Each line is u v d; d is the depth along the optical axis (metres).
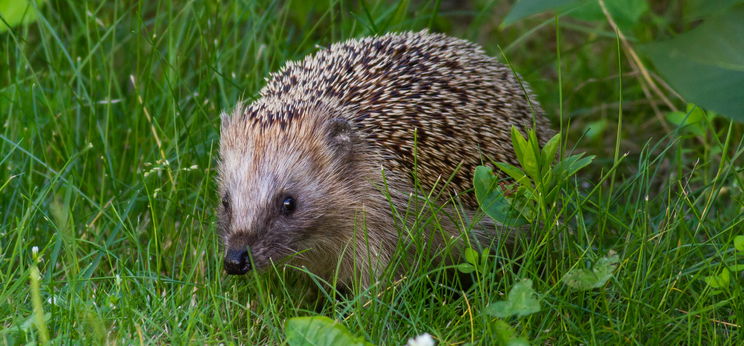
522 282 5.13
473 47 7.71
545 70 10.71
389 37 7.51
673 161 8.38
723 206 7.68
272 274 6.90
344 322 5.69
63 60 8.83
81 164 7.84
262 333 5.97
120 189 7.75
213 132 8.06
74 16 9.40
